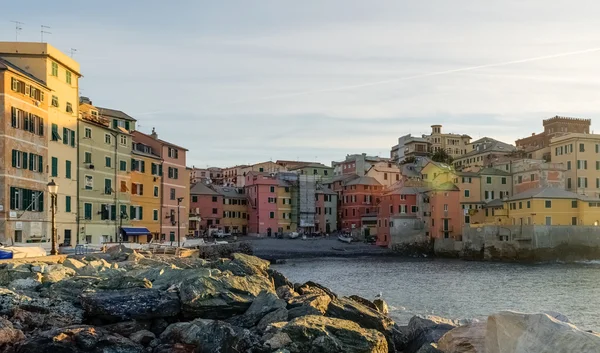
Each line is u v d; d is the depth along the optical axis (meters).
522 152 150.50
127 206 81.38
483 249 111.31
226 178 184.62
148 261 38.88
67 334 15.69
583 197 111.19
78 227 68.00
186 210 101.38
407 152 180.88
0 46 60.94
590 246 105.31
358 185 150.12
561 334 13.65
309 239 134.00
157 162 90.88
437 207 124.12
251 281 23.08
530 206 111.12
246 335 16.47
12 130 53.22
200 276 21.08
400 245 125.31
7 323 16.25
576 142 123.31
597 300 48.88
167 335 17.80
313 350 15.95
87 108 75.56
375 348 16.39
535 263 101.31
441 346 17.95
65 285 21.38
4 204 51.44
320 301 21.03
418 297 50.25
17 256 35.78
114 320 18.19
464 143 197.00
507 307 44.28
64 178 64.88
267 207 141.50
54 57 62.62
